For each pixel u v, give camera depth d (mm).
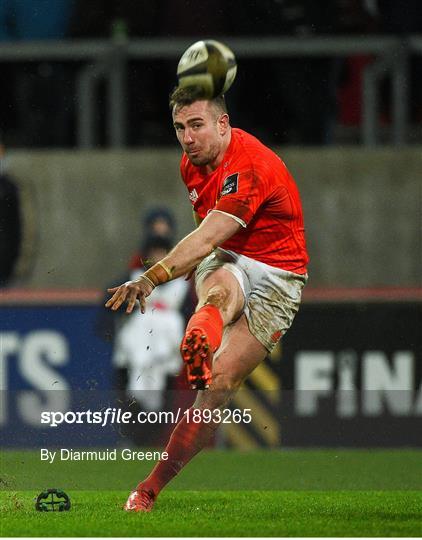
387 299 26938
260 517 14266
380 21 34250
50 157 33656
